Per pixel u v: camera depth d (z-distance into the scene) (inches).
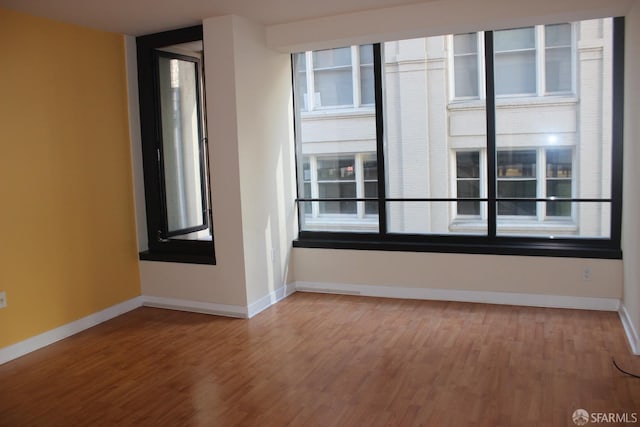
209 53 173.2
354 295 201.0
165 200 198.2
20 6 147.3
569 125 180.4
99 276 180.5
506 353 140.1
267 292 190.7
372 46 193.2
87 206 175.9
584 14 154.8
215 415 113.9
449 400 116.0
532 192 185.8
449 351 143.1
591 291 171.2
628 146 154.9
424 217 207.9
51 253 163.2
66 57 168.1
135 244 196.2
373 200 200.1
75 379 135.5
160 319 182.1
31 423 113.3
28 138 155.6
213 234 181.5
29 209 156.3
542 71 181.5
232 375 134.0
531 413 109.0
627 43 154.9
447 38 201.8
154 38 190.4
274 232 194.9
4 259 149.3
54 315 163.8
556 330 154.9
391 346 148.3
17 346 152.3
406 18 166.4
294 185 208.5
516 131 185.3
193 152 201.3
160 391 126.6
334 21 175.6
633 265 142.9
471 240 187.8
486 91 180.9
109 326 176.6
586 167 179.5
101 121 181.2
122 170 189.9
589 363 131.9
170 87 198.1
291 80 205.3
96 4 148.3
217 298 183.9
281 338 158.6
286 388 125.3
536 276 176.7
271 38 185.8
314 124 210.2
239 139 173.8
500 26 164.9
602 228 177.8
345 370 133.9
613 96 165.5
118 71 188.2
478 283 184.1
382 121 195.9
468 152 202.4
